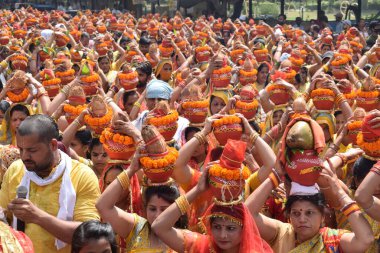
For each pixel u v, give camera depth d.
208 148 5.89
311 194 4.52
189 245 4.50
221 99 7.96
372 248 4.92
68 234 4.36
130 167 4.61
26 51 14.69
